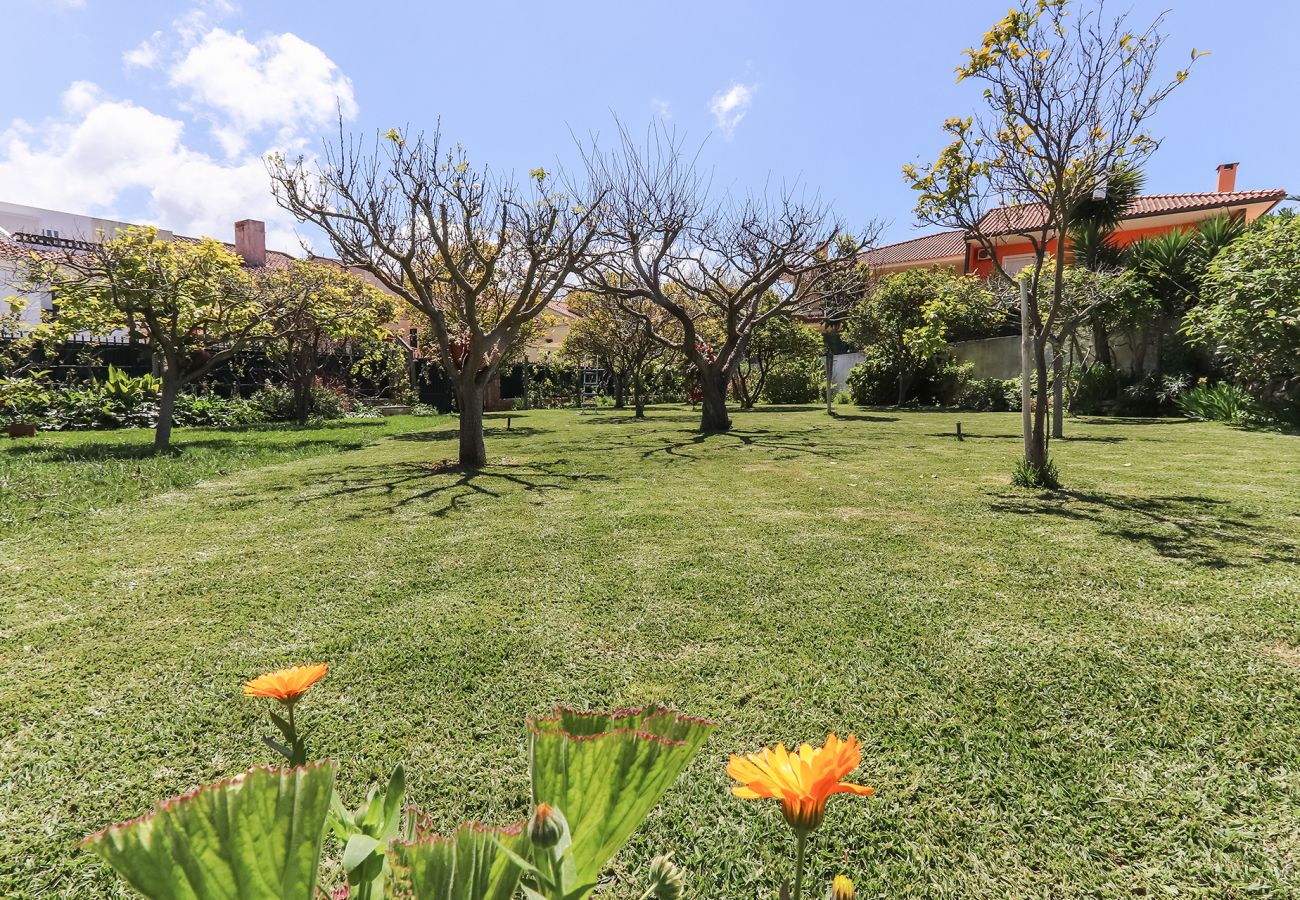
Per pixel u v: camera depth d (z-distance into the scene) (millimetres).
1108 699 1993
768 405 22406
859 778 1627
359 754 1755
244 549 3875
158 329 9109
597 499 5461
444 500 5461
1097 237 13961
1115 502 4914
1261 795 1537
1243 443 8461
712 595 2992
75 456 8359
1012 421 13023
